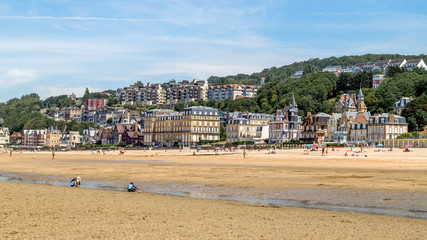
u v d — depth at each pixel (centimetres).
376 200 3409
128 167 7456
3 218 2445
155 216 2608
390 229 2311
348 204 3238
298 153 11825
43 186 4288
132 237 2041
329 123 18800
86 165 8175
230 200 3469
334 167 6906
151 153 15400
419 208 3045
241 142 17725
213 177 5425
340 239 2077
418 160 8088
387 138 16225
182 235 2100
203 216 2631
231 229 2259
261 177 5350
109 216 2581
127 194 3753
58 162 9650
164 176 5625
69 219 2461
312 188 4191
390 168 6456
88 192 3816
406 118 17400
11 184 4406
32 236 2022
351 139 17600
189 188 4322
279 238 2081
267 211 2866
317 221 2519
